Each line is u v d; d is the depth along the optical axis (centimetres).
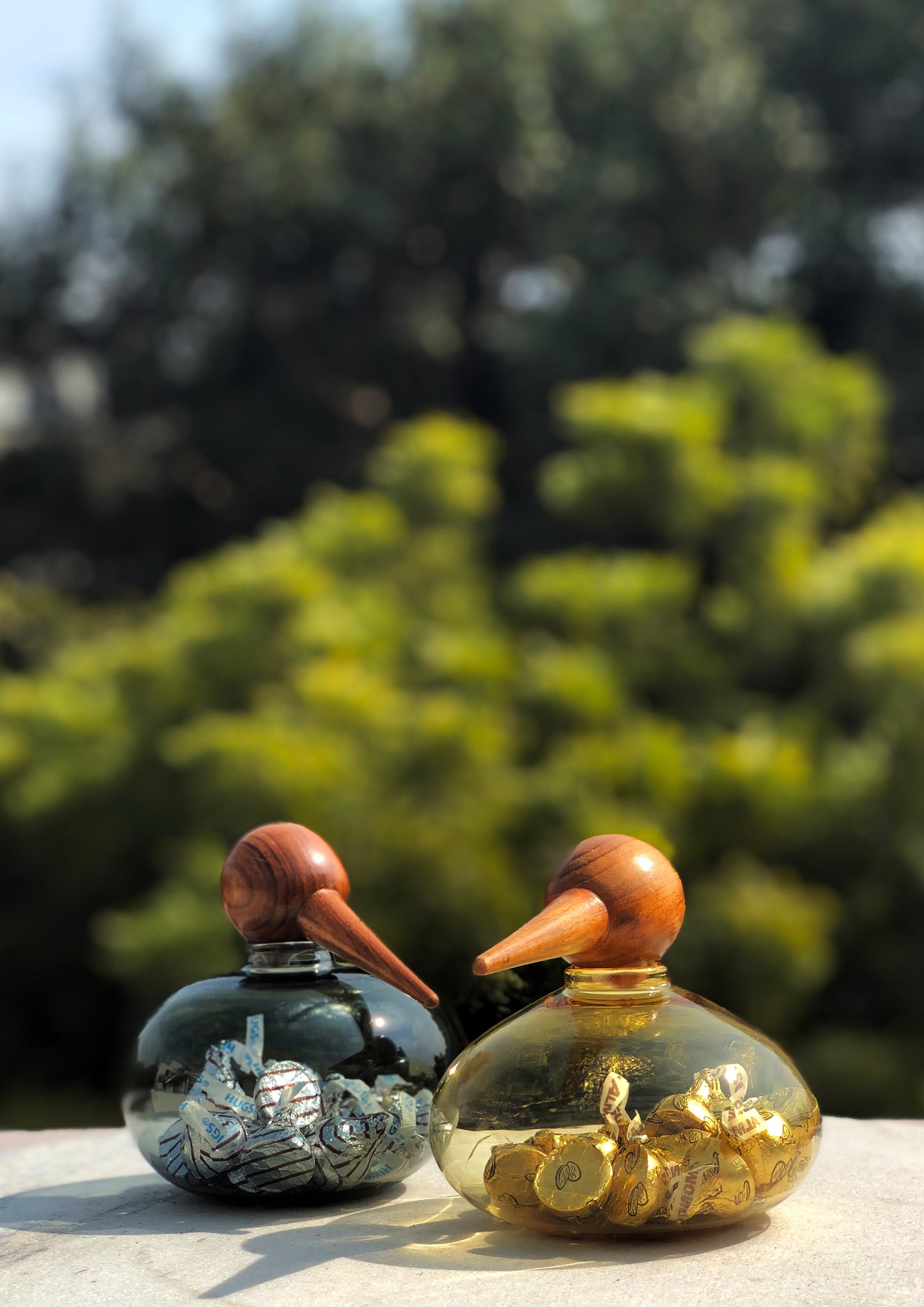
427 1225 74
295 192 695
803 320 722
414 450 422
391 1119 76
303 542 423
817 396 399
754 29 730
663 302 636
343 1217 76
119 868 424
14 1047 457
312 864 77
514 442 704
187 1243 72
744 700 373
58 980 458
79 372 832
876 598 346
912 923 344
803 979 306
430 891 317
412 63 711
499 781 338
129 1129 81
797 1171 70
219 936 334
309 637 371
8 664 584
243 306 768
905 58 704
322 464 755
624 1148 67
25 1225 78
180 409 776
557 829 323
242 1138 74
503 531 607
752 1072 70
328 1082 76
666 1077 68
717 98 650
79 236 771
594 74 661
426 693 368
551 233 658
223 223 743
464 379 783
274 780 322
